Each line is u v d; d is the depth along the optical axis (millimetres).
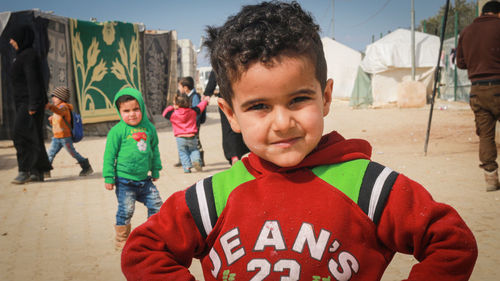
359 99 22156
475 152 7293
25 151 6305
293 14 1049
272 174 1114
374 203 1029
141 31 14578
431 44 21406
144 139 3617
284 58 978
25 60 6109
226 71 1045
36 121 6320
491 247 3025
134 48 14234
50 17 11828
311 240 1021
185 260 1146
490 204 4074
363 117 15914
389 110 19031
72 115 6883
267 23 1011
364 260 1025
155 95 16875
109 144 3500
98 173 7184
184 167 6805
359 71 22531
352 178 1076
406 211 1002
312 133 1032
